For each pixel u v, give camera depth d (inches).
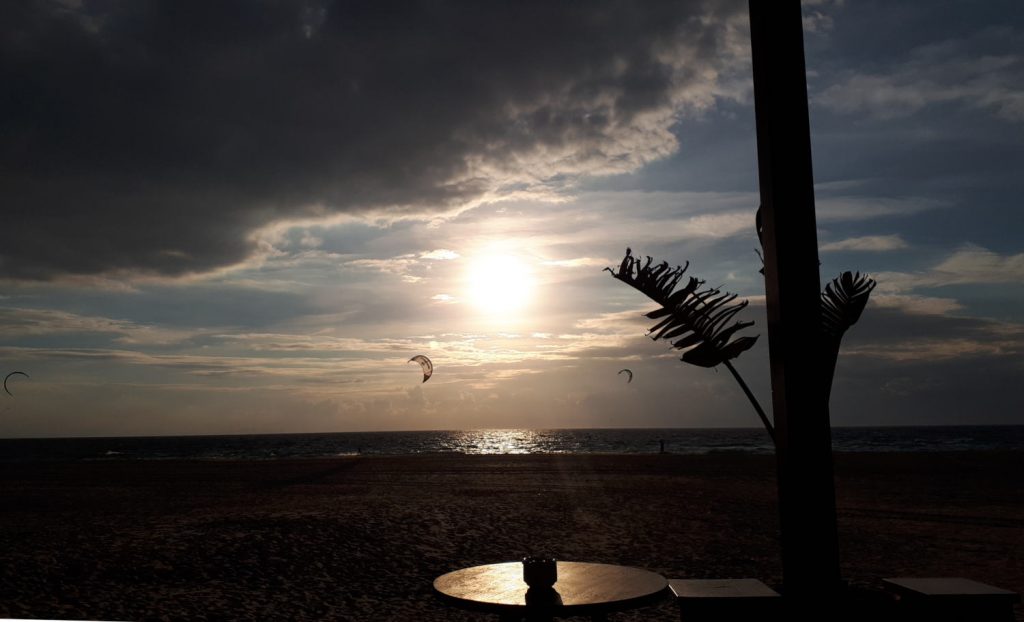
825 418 113.6
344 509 491.2
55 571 293.0
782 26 119.6
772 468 900.6
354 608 233.3
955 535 371.9
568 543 353.1
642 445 3083.2
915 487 628.4
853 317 154.9
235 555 324.8
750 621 113.4
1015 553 322.7
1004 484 658.8
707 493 592.1
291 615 224.8
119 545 352.5
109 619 221.3
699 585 122.2
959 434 4571.9
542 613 105.8
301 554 326.6
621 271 161.6
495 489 636.7
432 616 223.5
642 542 355.3
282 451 2837.1
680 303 157.3
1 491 671.1
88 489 686.5
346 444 4175.7
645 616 215.3
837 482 676.1
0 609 233.6
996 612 114.2
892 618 116.3
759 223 140.0
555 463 1057.5
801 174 116.8
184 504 541.6
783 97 118.3
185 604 239.3
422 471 900.6
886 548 335.3
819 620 110.3
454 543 353.7
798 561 112.3
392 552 331.0
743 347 150.8
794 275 115.0
